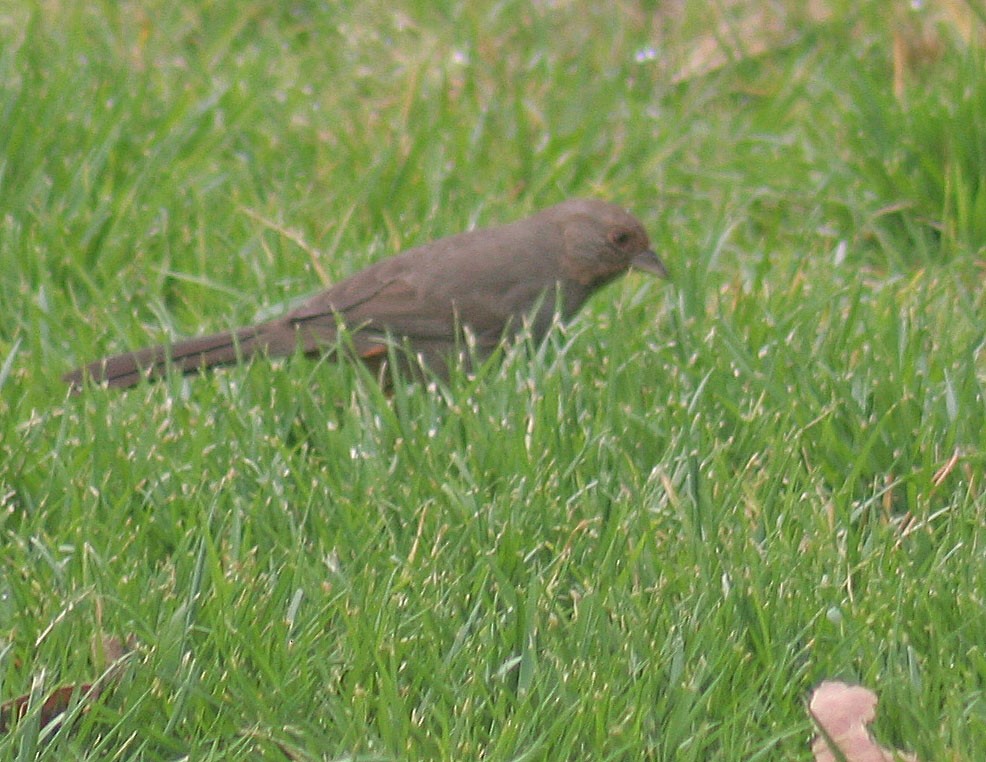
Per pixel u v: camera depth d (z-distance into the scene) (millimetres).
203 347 8898
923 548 7277
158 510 7547
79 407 8555
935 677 6355
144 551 7324
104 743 6086
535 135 12484
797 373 8477
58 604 6789
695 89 13281
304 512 7578
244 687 6297
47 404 8750
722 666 6445
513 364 8719
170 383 8641
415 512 7516
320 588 6879
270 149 11984
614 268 9820
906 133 11383
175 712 6238
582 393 8531
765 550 7145
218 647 6512
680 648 6441
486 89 13188
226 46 13672
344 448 8086
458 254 9477
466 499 7508
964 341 9117
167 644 6484
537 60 13555
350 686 6367
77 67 12414
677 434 8078
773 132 12539
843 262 10789
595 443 7906
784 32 13883
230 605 6703
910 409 8180
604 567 6969
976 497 7621
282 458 8000
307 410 8547
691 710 6195
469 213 11273
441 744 6047
